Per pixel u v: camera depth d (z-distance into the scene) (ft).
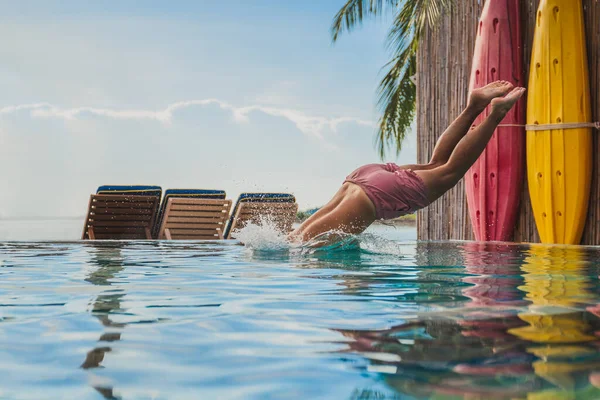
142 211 27.81
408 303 6.05
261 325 4.99
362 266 9.87
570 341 4.29
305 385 3.39
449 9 23.75
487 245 16.51
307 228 13.76
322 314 5.47
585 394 3.08
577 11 19.26
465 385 3.28
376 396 3.17
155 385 3.43
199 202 27.55
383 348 4.17
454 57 23.86
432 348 4.14
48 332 4.76
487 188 21.16
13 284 7.67
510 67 20.98
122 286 7.44
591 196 19.30
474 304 5.98
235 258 11.54
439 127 24.48
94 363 3.87
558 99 19.29
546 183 19.54
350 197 13.78
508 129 20.84
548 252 13.41
